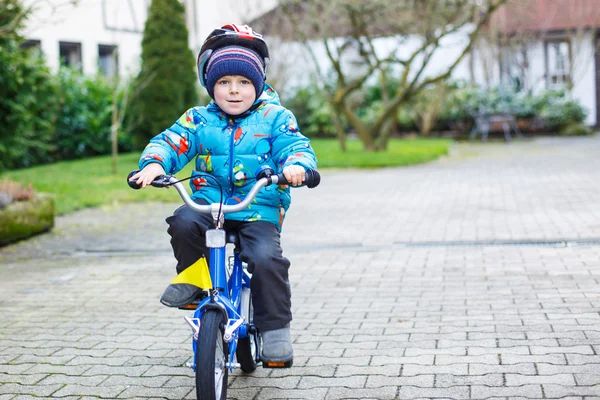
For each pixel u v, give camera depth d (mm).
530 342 4617
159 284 6691
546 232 8367
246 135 3711
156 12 17797
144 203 12109
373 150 20328
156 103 17938
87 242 8875
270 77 23250
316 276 6750
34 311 5836
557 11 28109
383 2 17000
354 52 26203
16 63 13078
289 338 3643
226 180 3697
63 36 21688
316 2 18672
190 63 18312
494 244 7895
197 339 3334
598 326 4875
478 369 4191
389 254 7625
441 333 4898
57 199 11953
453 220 9539
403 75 19469
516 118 26688
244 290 3865
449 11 17781
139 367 4477
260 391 4016
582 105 28109
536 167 15711
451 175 14836
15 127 13742
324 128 27812
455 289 6082
